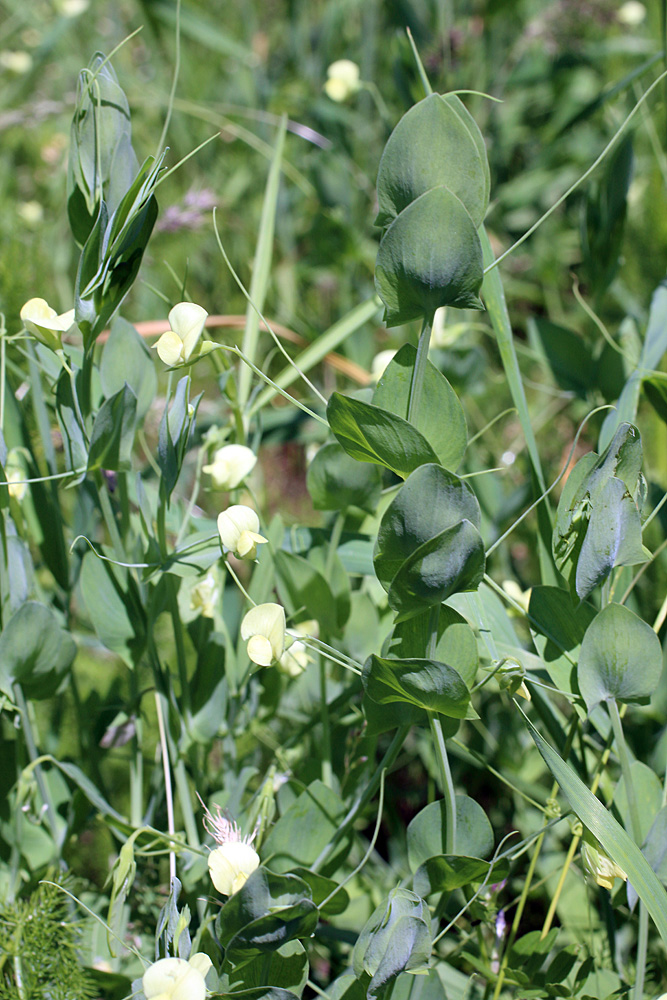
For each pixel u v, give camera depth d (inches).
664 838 24.5
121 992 26.0
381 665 23.4
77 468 25.3
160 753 27.1
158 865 27.0
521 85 52.7
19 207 50.6
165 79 61.4
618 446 23.8
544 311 55.9
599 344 30.8
